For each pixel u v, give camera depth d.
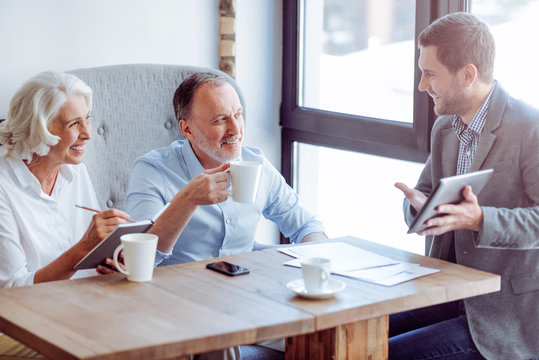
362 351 1.63
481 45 1.95
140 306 1.48
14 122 2.01
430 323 2.16
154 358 1.28
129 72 2.70
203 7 3.17
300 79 3.32
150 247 1.64
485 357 1.93
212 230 2.20
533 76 2.34
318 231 2.37
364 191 3.09
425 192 2.22
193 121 2.13
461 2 2.51
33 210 2.08
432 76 2.02
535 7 2.30
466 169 2.09
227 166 1.88
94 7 2.92
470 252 1.98
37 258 2.07
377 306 1.52
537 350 1.94
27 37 2.80
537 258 1.92
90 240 1.84
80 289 1.59
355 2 3.00
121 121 2.66
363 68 3.01
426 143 2.71
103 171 2.61
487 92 2.00
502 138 1.96
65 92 2.03
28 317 1.42
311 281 1.53
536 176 1.91
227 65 3.22
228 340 1.34
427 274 1.72
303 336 1.68
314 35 3.22
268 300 1.52
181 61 3.16
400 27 2.81
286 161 3.43
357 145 3.05
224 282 1.65
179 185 2.21
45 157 2.07
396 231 2.98
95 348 1.26
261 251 1.93
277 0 3.32
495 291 1.79
